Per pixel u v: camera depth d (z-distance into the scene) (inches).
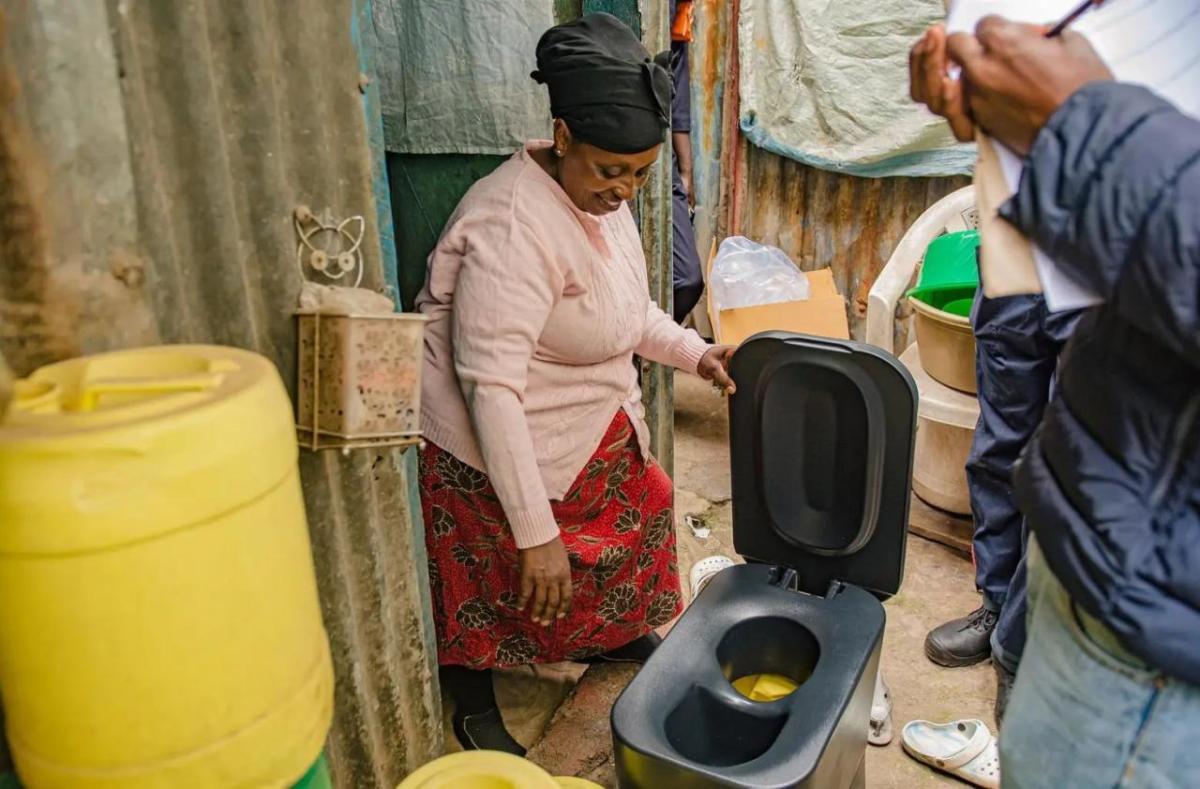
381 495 44.8
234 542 25.3
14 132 26.7
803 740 40.9
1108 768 30.6
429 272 56.1
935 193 118.9
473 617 63.2
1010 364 66.1
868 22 110.3
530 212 51.8
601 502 64.6
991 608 74.2
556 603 55.8
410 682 49.6
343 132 39.0
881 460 49.3
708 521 98.8
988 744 63.3
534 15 58.9
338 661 43.5
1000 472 69.6
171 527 23.7
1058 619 32.2
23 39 26.4
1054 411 31.4
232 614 25.6
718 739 46.6
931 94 27.6
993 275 27.0
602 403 61.3
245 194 36.0
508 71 59.0
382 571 45.3
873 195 121.7
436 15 57.6
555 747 67.7
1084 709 30.9
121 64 30.2
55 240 28.1
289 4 35.8
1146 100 23.4
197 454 23.9
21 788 29.7
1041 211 24.8
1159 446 26.9
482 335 51.3
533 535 53.5
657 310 68.4
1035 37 25.2
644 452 66.1
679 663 47.1
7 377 24.9
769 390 51.2
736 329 99.4
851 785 49.8
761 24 116.8
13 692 25.1
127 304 30.6
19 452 22.5
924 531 93.7
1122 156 23.0
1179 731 28.7
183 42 32.1
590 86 48.7
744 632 50.4
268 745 27.5
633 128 49.3
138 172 31.4
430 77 58.9
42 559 22.9
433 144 60.5
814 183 124.0
